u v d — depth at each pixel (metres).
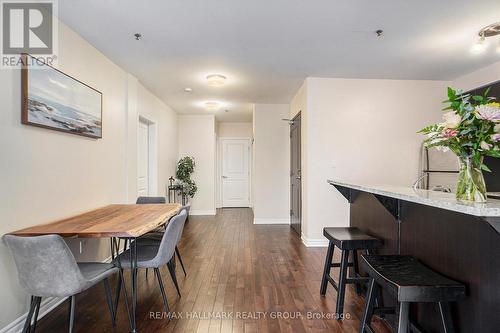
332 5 2.17
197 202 6.57
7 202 1.81
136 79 3.91
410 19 2.38
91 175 2.83
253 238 4.39
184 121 6.55
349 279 2.12
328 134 3.98
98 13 2.25
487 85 3.08
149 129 4.90
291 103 5.29
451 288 1.25
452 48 2.98
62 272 1.59
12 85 1.86
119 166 3.47
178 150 6.51
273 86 4.34
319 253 3.61
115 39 2.72
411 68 3.58
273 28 2.53
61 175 2.35
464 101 1.33
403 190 1.82
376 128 4.02
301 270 3.01
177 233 2.21
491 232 1.16
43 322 2.01
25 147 1.96
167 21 2.39
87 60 2.77
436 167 3.87
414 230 1.71
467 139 1.31
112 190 3.28
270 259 3.37
